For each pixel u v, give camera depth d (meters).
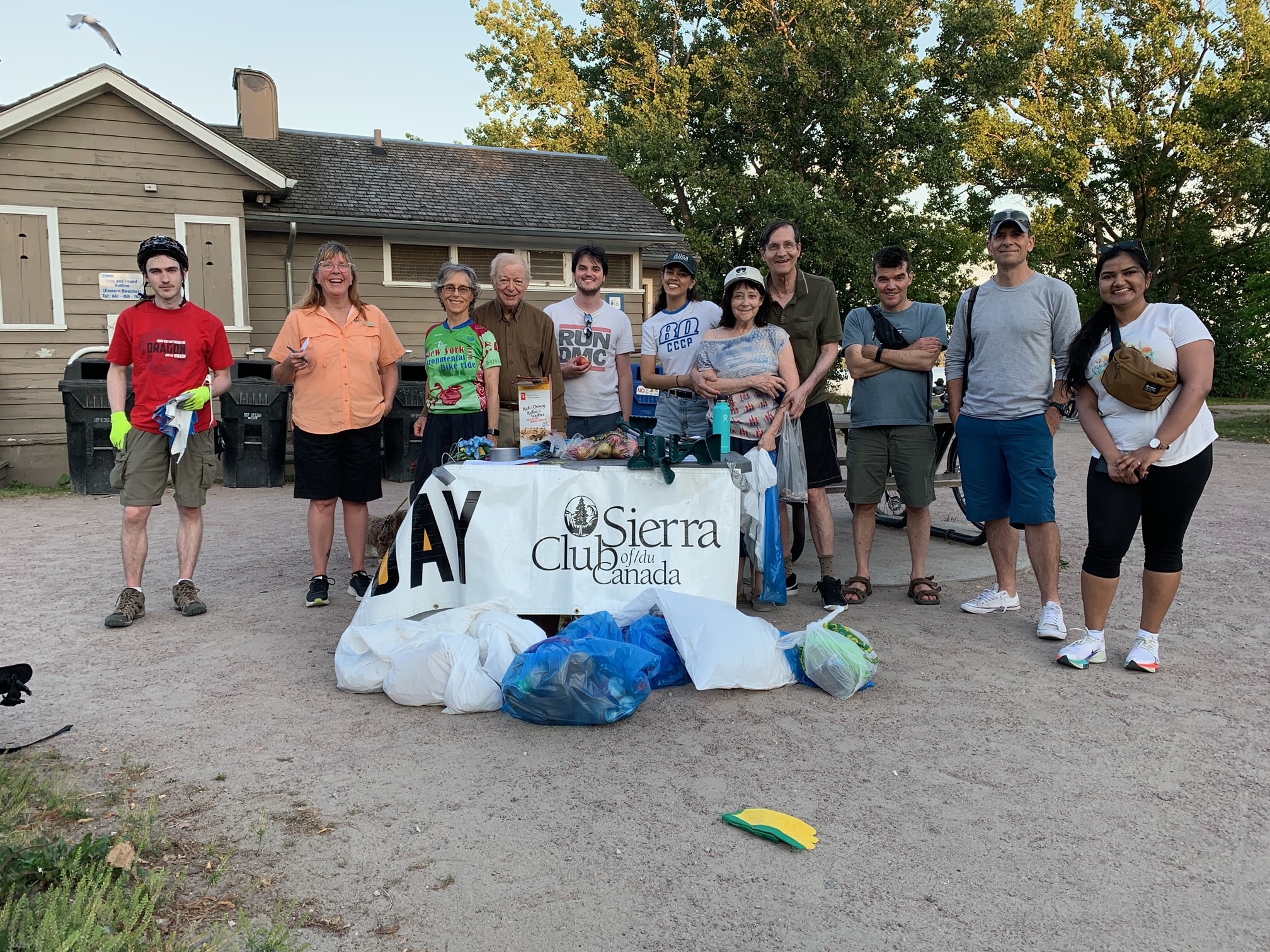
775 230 5.27
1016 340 4.69
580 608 4.35
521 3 30.91
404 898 2.39
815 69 23.83
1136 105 29.27
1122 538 4.12
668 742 3.37
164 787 2.99
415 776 3.09
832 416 5.45
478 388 5.30
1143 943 2.21
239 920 2.27
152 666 4.22
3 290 11.70
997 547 5.17
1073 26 28.73
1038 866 2.55
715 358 5.23
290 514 8.84
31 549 7.11
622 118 29.22
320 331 5.12
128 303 12.29
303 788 3.00
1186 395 3.88
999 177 30.19
